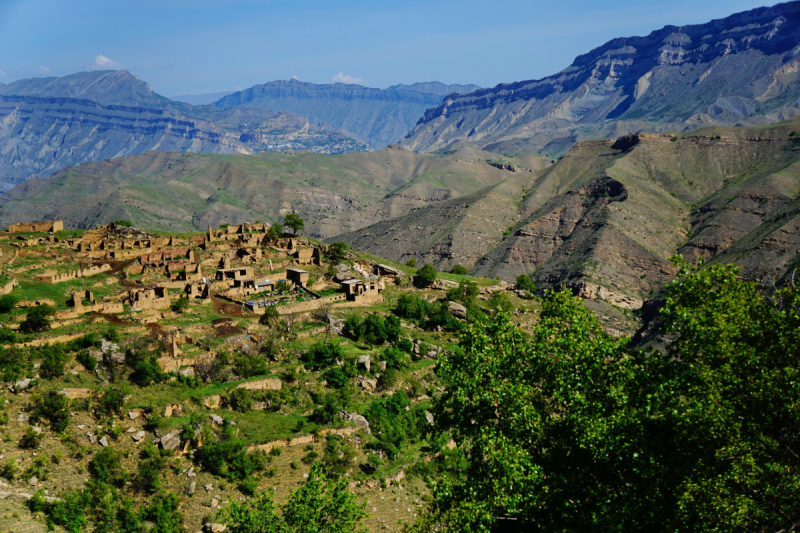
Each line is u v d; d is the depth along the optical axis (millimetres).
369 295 148500
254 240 176250
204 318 115625
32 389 77812
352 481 83438
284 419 90500
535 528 46250
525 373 54656
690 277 49750
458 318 152750
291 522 53156
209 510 72125
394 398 103062
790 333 41719
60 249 142875
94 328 96688
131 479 72438
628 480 42719
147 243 157125
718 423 38594
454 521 44594
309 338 117375
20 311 99875
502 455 44594
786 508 39250
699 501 37656
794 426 40781
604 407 47688
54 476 69000
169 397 85562
